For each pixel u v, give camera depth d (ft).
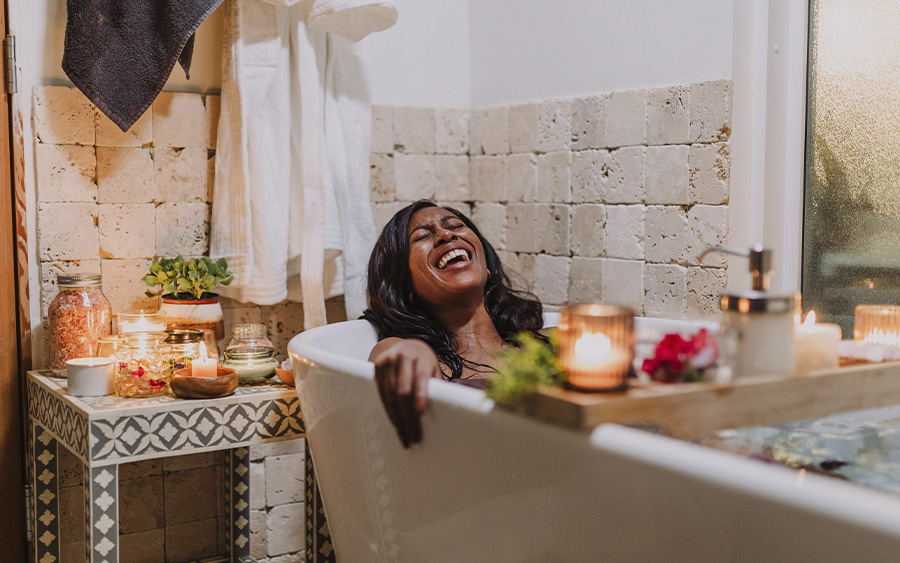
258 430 5.96
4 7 6.62
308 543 6.50
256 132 7.02
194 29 6.55
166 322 6.53
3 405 6.79
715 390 3.32
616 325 3.20
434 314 6.44
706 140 6.54
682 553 2.92
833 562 2.47
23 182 6.75
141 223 7.14
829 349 3.76
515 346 6.36
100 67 6.55
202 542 7.61
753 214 6.44
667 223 6.89
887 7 5.81
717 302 6.50
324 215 7.14
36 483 6.56
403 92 8.57
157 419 5.52
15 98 6.66
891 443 3.69
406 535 4.51
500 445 3.60
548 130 8.04
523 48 8.36
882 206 5.88
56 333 6.45
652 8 7.02
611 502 3.13
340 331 6.23
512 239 8.57
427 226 6.43
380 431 4.44
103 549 5.36
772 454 3.55
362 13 7.12
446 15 8.86
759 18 6.35
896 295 5.79
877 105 5.89
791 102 6.41
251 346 6.42
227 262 7.11
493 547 3.83
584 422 3.11
